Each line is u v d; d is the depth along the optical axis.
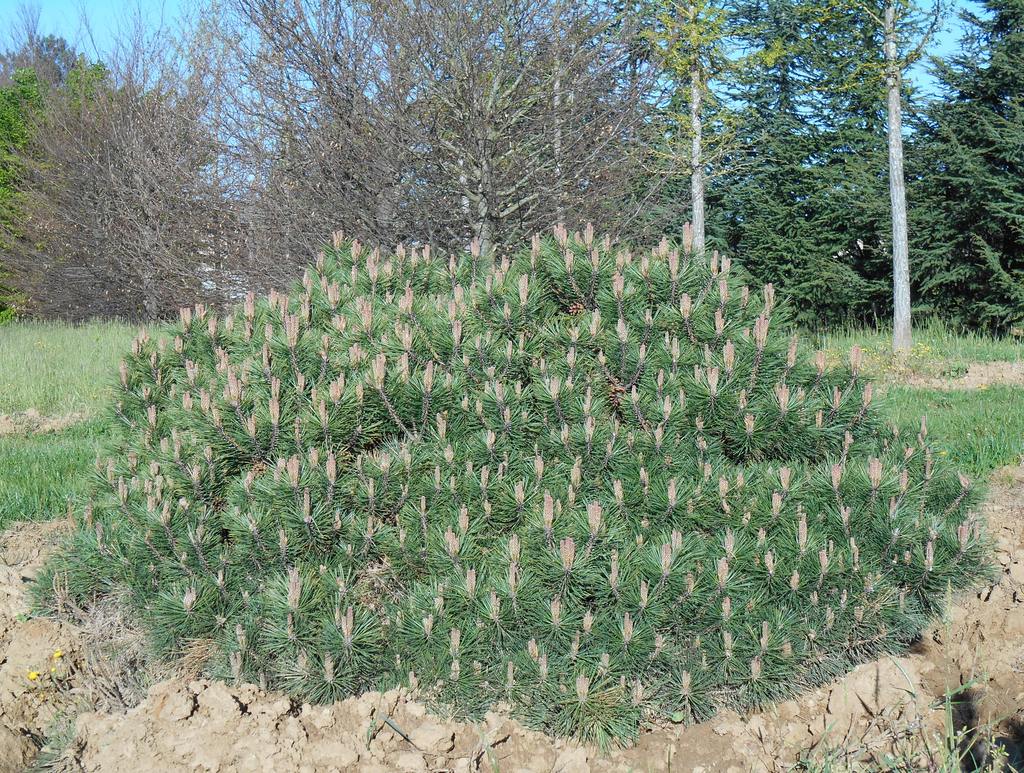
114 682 4.03
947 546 3.90
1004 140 17.73
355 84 10.20
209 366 4.72
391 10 10.14
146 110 17.36
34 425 9.17
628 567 3.66
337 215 10.45
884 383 11.20
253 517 3.87
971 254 18.98
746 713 3.69
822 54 20.94
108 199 21.09
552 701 3.55
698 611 3.66
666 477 3.98
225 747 3.33
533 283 4.43
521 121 10.91
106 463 4.60
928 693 3.74
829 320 21.55
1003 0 18.33
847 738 3.54
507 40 10.24
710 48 15.26
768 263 21.09
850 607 3.76
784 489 3.88
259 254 11.14
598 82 10.85
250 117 11.11
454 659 3.58
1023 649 3.85
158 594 4.02
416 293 5.03
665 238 4.58
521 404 4.14
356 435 4.09
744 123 19.59
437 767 3.36
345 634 3.59
